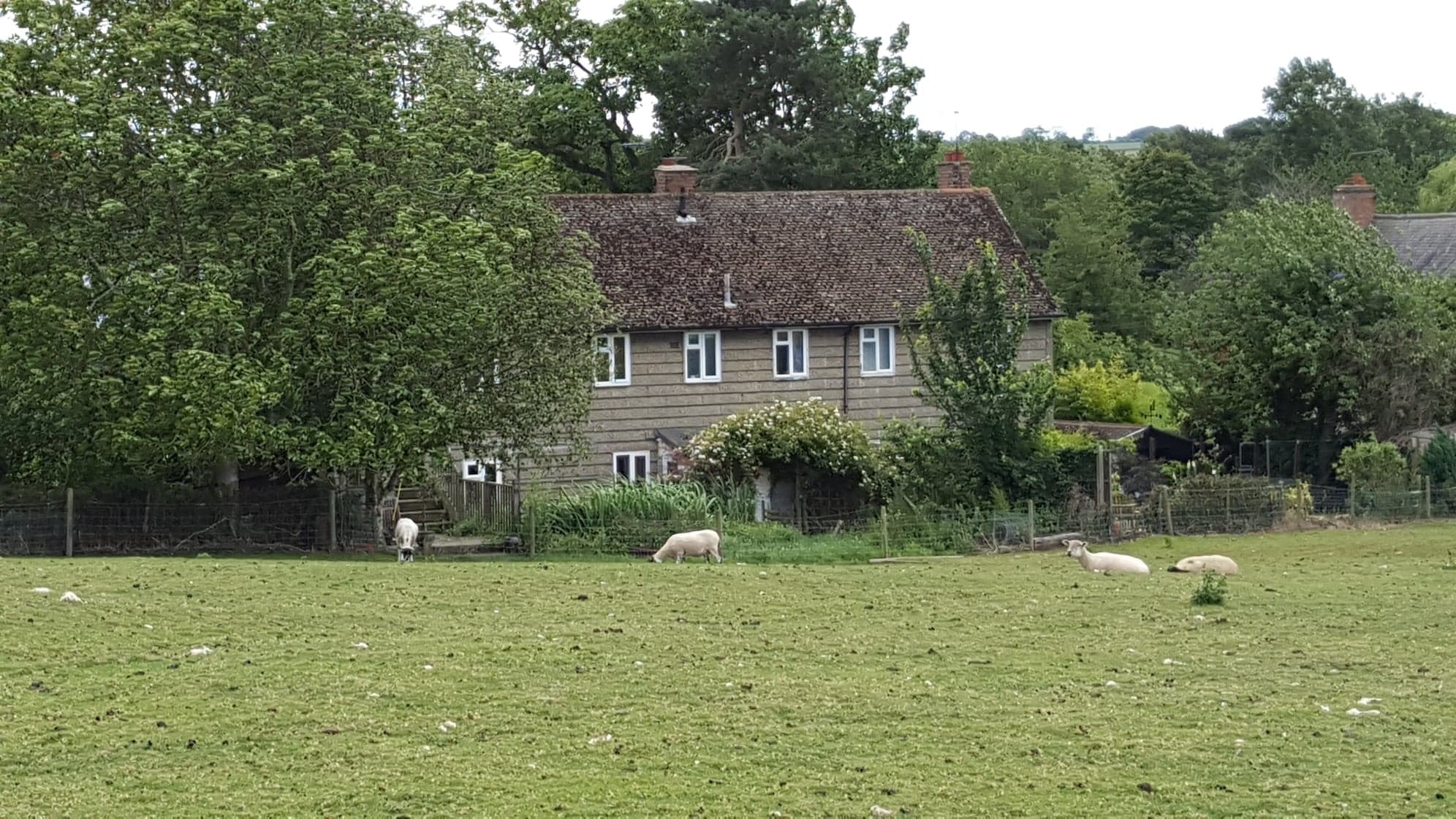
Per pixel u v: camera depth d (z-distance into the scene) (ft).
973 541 127.24
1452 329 169.27
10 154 112.16
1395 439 165.89
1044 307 187.32
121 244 116.26
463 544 126.21
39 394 114.01
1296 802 48.57
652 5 253.65
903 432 141.69
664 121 256.11
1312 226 174.29
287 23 119.34
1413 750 53.93
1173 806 48.21
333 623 71.31
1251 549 124.67
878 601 81.46
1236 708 59.31
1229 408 173.37
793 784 49.88
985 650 69.15
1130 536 134.31
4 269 115.03
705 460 150.20
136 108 115.03
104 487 120.26
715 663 65.46
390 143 120.67
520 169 128.16
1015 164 322.55
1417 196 337.72
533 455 133.59
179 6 121.80
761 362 177.68
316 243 118.83
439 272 114.21
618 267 177.06
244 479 135.23
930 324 140.77
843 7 261.85
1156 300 280.51
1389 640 72.02
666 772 50.88
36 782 49.34
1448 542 125.29
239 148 112.68
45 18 119.03
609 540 127.44
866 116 254.47
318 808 47.32
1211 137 393.50
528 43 251.80
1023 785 50.08
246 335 114.83
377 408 115.24
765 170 238.27
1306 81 386.52
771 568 95.76
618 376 172.24
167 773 50.29
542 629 71.26
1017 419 135.54
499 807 47.52
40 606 71.05
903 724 56.65
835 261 185.98
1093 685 62.80
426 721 56.03
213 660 63.52
